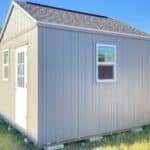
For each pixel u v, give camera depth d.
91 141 5.29
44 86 4.75
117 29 6.31
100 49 5.60
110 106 5.80
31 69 5.05
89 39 5.41
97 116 5.55
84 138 5.29
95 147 4.85
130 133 6.00
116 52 5.91
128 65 6.20
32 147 4.84
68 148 4.80
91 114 5.44
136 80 6.40
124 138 5.52
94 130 5.48
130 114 6.24
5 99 7.39
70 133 5.09
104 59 5.69
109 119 5.78
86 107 5.36
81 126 5.27
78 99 5.23
